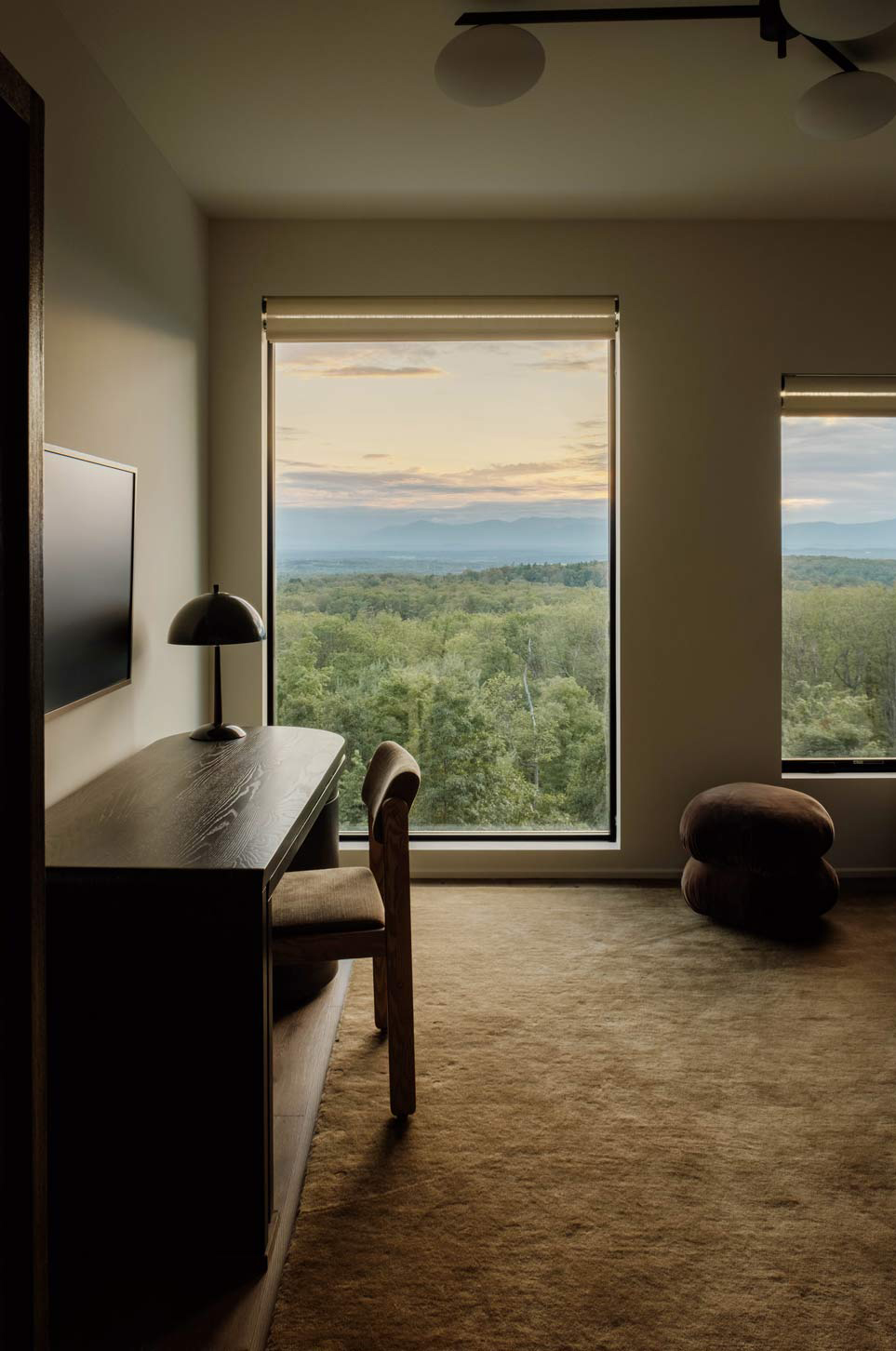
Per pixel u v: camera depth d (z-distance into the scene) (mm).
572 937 3320
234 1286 1665
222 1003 1709
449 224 3816
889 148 3172
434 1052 2506
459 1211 1870
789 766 4094
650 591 3934
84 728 2494
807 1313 1610
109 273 2684
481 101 2559
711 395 3887
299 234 3799
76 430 2453
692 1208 1884
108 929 1714
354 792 4086
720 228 3846
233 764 2674
